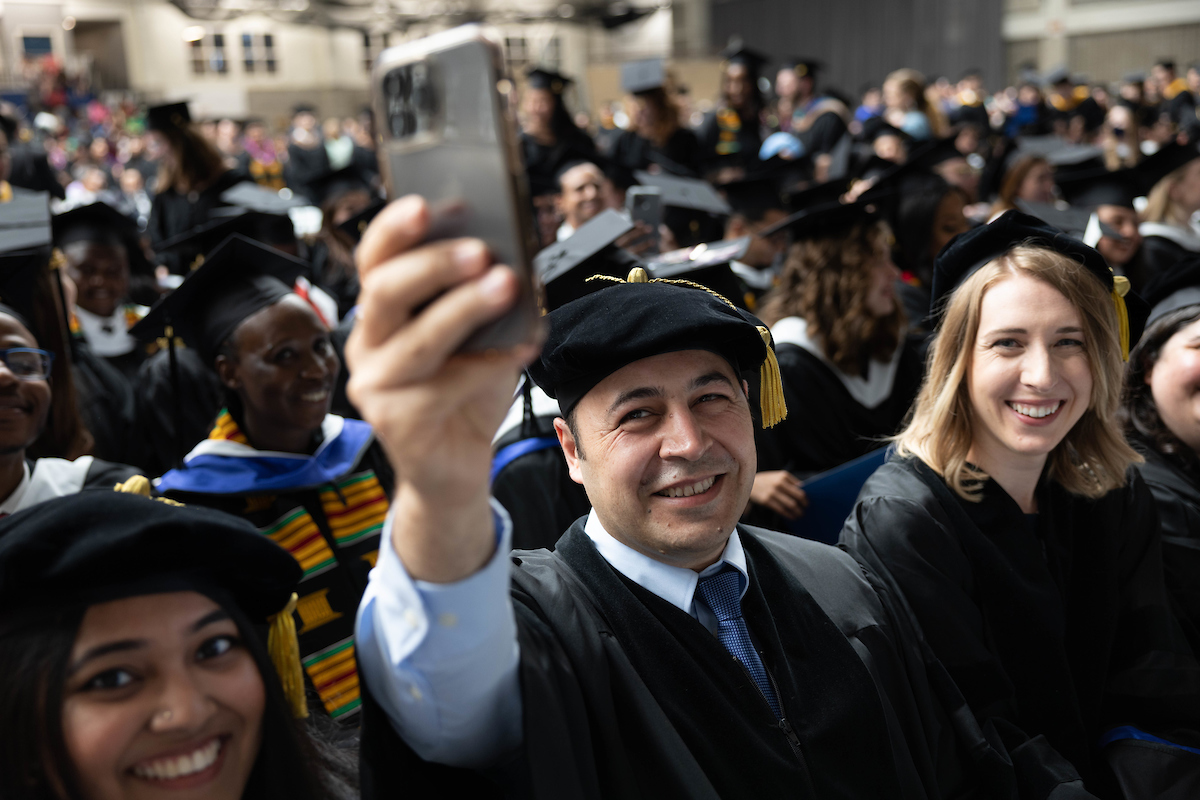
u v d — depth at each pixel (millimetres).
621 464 1287
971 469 1844
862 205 3047
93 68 26172
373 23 25578
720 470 1291
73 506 1029
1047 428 1754
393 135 720
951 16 24781
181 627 1019
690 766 1185
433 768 1084
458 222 691
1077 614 1876
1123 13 22562
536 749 1043
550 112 8734
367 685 1039
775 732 1253
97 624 986
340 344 3604
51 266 2662
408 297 670
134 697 983
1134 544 1951
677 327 1265
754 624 1358
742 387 1409
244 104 26328
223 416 2432
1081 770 1735
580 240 2752
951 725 1591
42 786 953
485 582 922
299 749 1137
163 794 987
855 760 1310
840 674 1351
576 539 1372
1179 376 2252
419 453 771
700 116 16594
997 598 1761
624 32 27609
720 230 5328
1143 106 14102
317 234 6203
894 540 1759
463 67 681
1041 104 16094
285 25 26625
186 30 26469
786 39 27594
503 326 688
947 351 1849
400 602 928
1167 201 4785
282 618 1220
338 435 2465
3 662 968
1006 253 1808
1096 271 1794
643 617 1273
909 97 9594
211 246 4430
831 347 3055
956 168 5598
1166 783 1681
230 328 2340
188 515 1051
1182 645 1924
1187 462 2322
